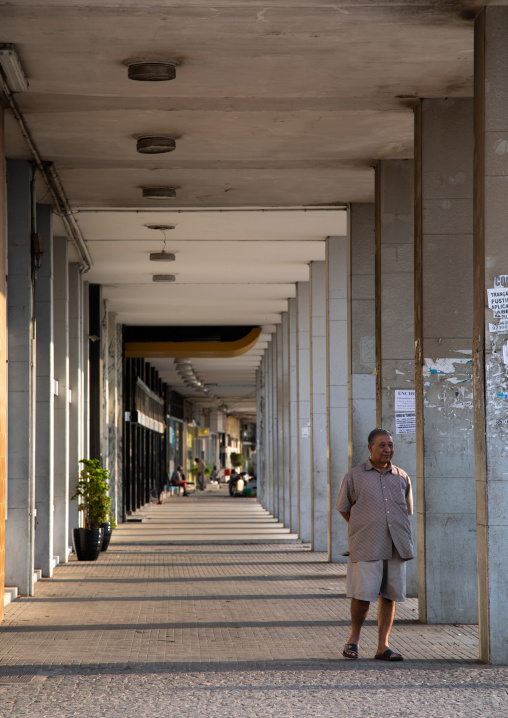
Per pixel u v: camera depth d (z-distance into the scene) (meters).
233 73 19.88
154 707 13.01
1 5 16.44
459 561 20.86
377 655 16.48
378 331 25.94
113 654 16.91
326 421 36.06
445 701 13.41
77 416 36.50
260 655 16.78
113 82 20.44
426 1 16.45
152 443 83.38
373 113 22.67
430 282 21.16
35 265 25.28
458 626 20.30
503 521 16.42
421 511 21.09
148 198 29.94
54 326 33.44
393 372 25.44
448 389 21.05
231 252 38.94
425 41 18.17
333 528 33.56
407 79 20.25
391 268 25.94
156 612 21.91
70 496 36.03
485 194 16.67
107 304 50.69
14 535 24.48
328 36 17.88
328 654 16.92
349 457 30.11
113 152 25.75
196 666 15.83
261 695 13.74
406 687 14.30
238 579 28.38
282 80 20.34
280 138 24.70
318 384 39.47
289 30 17.56
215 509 72.81
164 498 92.50
